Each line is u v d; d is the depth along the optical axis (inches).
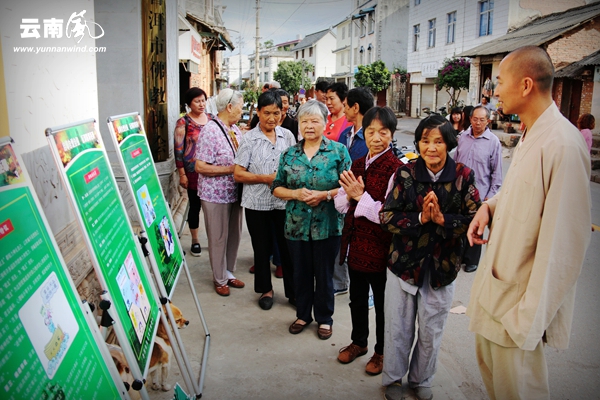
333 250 142.3
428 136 101.4
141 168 113.2
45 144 104.9
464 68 839.1
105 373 70.7
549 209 74.9
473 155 198.5
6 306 52.0
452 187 103.0
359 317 130.3
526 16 773.9
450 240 105.4
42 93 103.6
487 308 85.1
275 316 158.6
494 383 88.3
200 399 114.4
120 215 90.9
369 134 119.2
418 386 114.6
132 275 88.5
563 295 75.3
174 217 250.8
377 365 126.1
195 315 157.6
